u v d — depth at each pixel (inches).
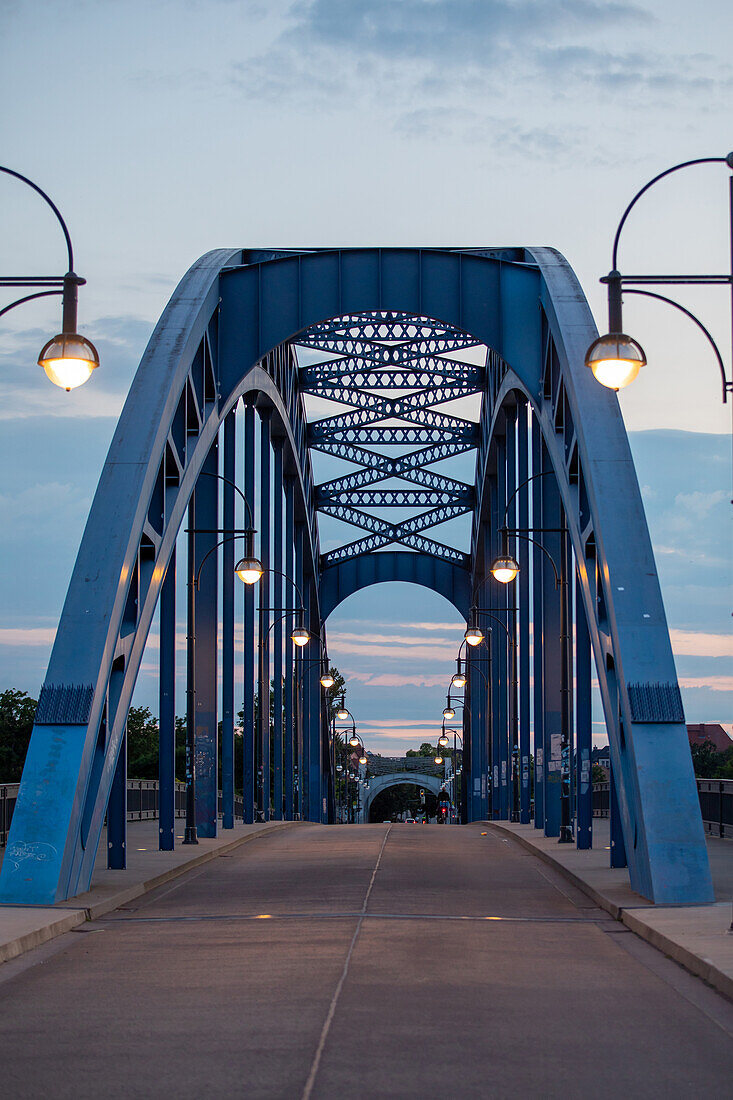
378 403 2210.9
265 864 1035.9
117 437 924.6
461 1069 317.1
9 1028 372.2
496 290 1301.7
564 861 974.4
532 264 1288.1
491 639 2349.9
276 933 582.9
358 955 506.0
